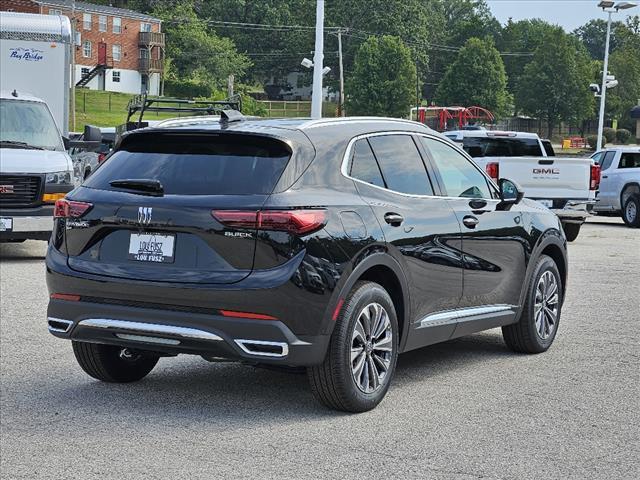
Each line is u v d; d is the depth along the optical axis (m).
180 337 6.23
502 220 8.22
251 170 6.36
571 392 7.33
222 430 6.23
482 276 7.92
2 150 15.17
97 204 6.57
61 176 15.06
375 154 7.10
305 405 6.85
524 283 8.51
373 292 6.59
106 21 110.88
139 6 145.88
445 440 6.04
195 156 6.55
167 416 6.56
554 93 137.62
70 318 6.63
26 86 18.48
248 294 6.05
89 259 6.61
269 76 152.00
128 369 7.49
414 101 124.25
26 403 6.91
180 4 144.62
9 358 8.37
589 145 115.44
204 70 126.94
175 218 6.27
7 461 5.61
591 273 14.65
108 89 112.12
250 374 7.87
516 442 6.02
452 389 7.38
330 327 6.29
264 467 5.50
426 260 7.19
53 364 8.16
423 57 141.75
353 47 140.88
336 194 6.55
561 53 138.12
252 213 6.13
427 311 7.30
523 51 176.75
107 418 6.51
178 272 6.24
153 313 6.29
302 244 6.15
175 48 126.62
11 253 16.19
